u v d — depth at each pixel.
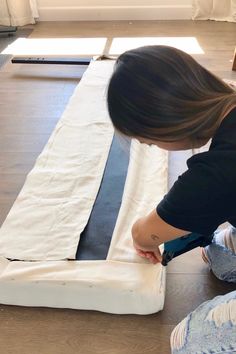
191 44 2.82
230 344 0.72
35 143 1.79
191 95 0.60
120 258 1.16
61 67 2.54
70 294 1.09
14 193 1.51
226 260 1.10
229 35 2.96
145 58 0.60
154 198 1.38
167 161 1.59
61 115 1.99
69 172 1.54
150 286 1.06
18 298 1.12
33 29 3.26
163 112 0.60
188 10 3.31
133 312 1.09
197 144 0.66
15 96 2.20
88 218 1.33
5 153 1.74
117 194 1.43
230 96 0.63
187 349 0.80
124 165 1.57
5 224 1.31
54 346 1.03
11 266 1.16
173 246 1.03
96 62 2.45
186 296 1.13
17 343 1.04
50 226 1.30
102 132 1.77
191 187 0.65
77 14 3.40
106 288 1.06
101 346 1.02
